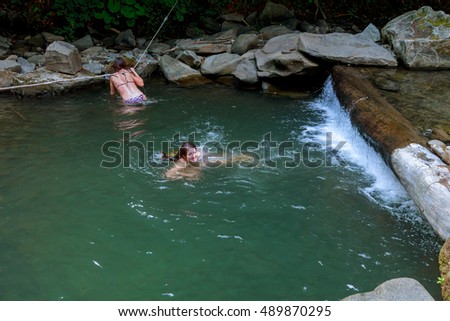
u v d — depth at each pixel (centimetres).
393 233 454
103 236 449
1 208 491
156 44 1030
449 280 353
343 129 665
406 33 839
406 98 669
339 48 806
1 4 1097
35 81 823
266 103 788
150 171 564
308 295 378
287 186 534
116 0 1062
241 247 436
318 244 439
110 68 899
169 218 476
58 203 501
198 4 1154
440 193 408
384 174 532
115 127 691
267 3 1116
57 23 1091
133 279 396
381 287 338
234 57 892
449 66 800
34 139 651
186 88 866
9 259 419
